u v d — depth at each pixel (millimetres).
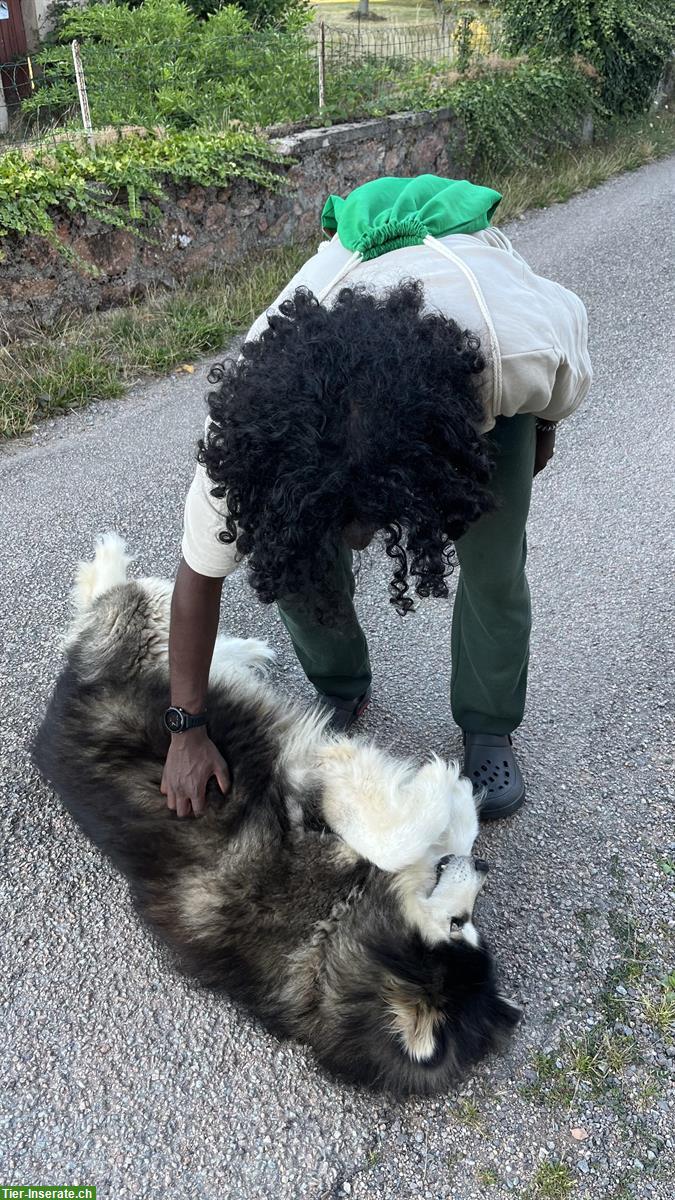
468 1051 1949
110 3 8875
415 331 1410
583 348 1944
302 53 8227
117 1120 1985
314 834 2182
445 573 1521
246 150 6230
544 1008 2139
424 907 2037
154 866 2215
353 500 1355
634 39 9664
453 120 8266
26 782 2771
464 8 11289
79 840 2602
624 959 2230
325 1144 1933
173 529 3953
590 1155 1881
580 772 2732
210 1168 1900
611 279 6484
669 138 10734
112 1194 1865
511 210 7930
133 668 2598
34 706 3033
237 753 2314
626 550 3707
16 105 8648
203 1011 2191
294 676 3146
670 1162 1860
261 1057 2098
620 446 4461
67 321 5449
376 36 9555
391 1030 1916
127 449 4586
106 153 5793
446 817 2111
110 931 2367
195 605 1890
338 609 1549
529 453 1953
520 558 2174
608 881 2416
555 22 9750
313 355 1364
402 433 1325
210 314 5668
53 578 3654
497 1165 1878
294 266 6441
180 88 7402
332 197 2031
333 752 2357
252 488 1404
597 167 9258
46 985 2246
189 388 5176
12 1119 1987
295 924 2084
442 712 2984
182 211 5934
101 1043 2127
